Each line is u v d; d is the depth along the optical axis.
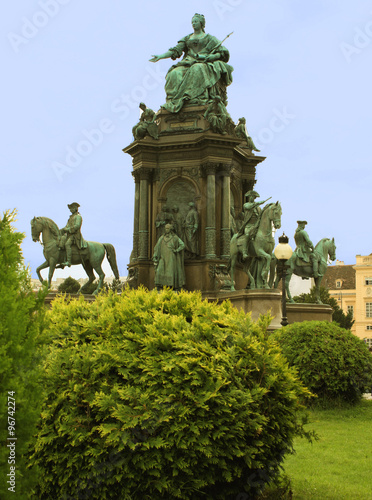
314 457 11.45
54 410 6.97
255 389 7.42
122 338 7.60
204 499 7.43
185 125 31.56
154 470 6.88
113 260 32.38
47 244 30.92
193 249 30.45
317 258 33.31
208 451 6.94
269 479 7.98
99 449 6.83
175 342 7.37
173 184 31.50
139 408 6.84
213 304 8.44
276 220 27.77
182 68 32.78
